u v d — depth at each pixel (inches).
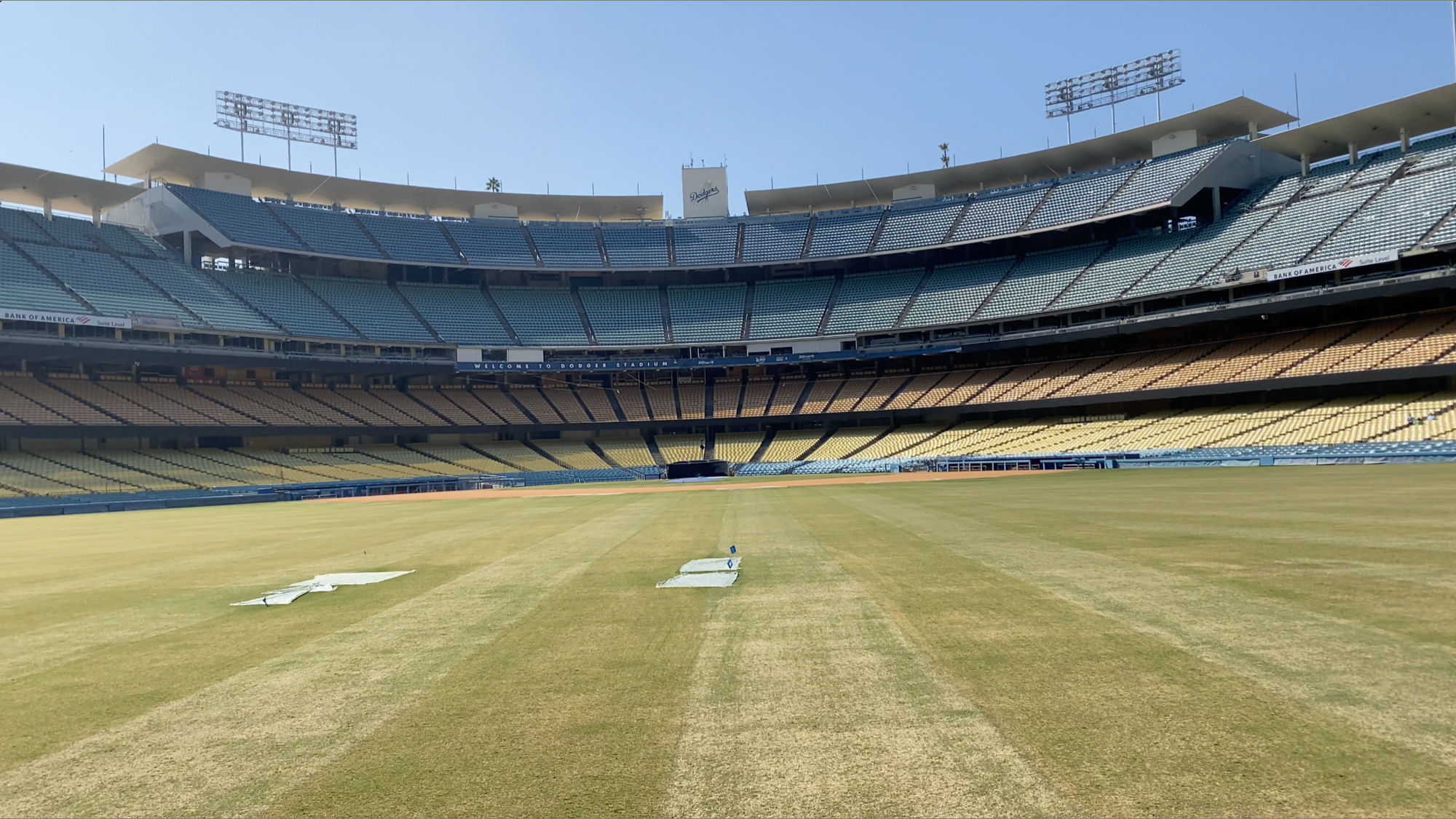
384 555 650.2
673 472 2576.3
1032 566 453.4
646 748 205.3
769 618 347.9
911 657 276.1
